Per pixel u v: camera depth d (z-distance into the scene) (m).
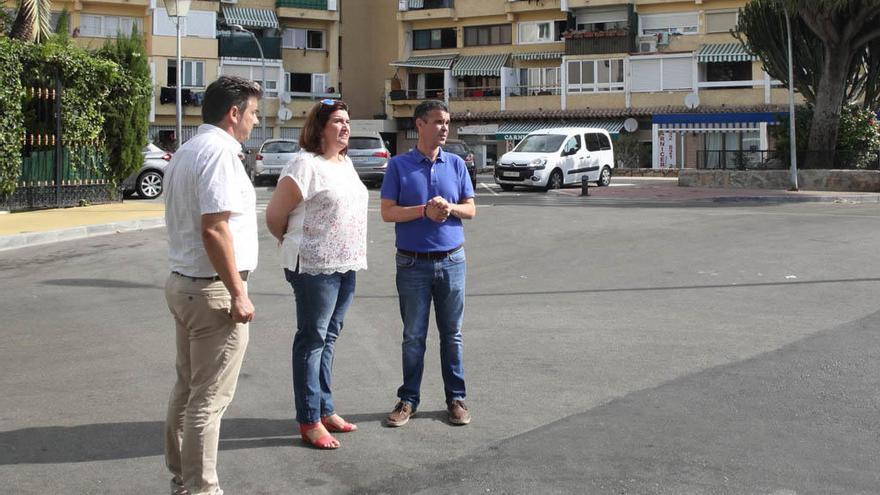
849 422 5.68
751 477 4.80
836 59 29.17
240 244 4.43
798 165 30.80
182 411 4.65
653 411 5.96
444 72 59.22
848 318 8.82
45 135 19.55
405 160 5.86
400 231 5.89
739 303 9.77
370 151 31.14
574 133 31.72
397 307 9.81
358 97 65.00
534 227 17.22
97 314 9.51
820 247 13.98
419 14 59.91
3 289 11.01
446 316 5.88
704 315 9.16
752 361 7.21
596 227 17.16
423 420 5.92
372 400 6.41
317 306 5.39
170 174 4.37
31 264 12.92
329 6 59.94
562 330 8.55
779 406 6.02
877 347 7.61
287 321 9.05
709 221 18.11
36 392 6.63
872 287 10.52
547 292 10.67
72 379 6.98
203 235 4.21
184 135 54.88
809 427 5.59
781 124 31.61
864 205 23.64
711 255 13.38
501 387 6.62
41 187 19.80
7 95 18.42
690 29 52.38
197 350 4.41
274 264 12.94
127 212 19.06
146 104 21.70
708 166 33.38
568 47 54.72
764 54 30.94
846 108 30.55
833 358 7.26
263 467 5.10
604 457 5.12
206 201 4.19
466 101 58.03
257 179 32.59
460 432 5.65
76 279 11.66
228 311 4.38
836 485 4.68
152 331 8.68
